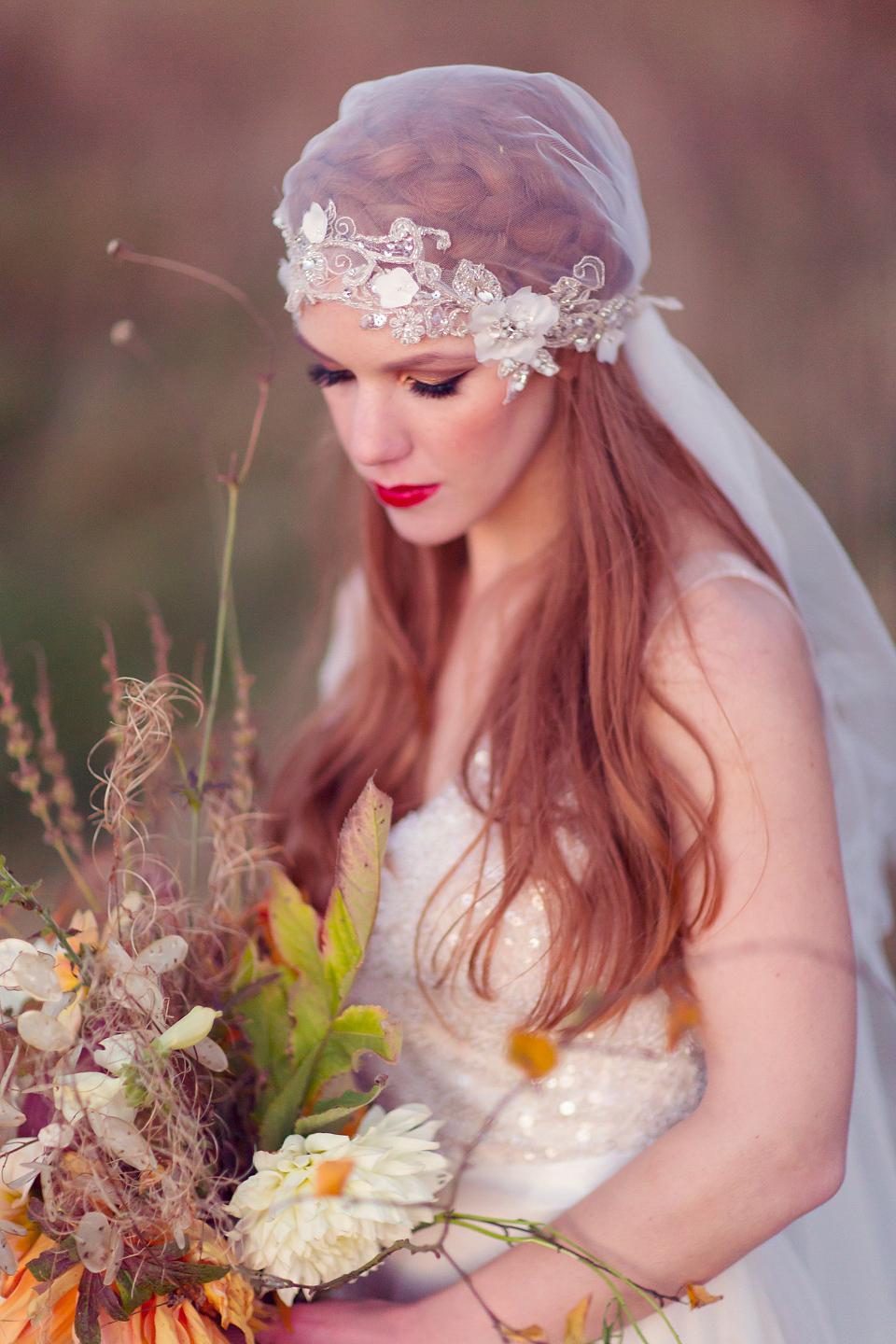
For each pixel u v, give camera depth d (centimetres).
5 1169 86
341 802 158
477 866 123
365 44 702
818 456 514
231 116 685
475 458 122
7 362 587
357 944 97
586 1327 104
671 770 112
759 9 687
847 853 145
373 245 112
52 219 637
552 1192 116
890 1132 129
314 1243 88
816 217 613
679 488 127
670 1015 111
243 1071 104
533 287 117
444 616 160
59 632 456
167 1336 90
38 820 361
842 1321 128
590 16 705
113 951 89
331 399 129
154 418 560
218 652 119
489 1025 119
